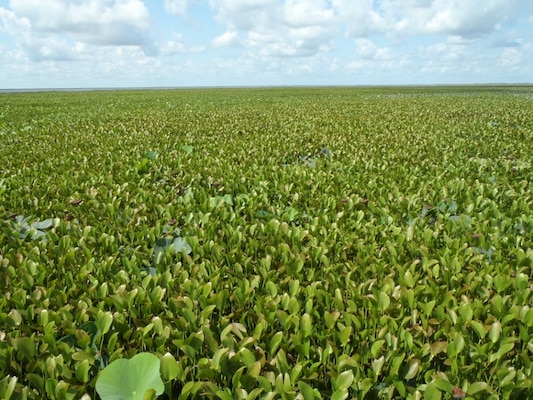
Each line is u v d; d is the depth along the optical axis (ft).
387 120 49.78
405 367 6.67
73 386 6.21
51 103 99.50
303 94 160.97
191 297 8.77
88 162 23.21
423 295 8.77
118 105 89.51
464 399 5.76
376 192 16.63
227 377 6.63
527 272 10.18
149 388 5.87
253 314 8.13
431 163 22.56
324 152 27.30
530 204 14.82
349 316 7.76
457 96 132.46
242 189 17.37
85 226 12.85
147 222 13.55
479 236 11.53
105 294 8.90
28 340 6.82
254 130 39.40
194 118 53.52
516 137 34.53
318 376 6.91
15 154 26.40
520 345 7.62
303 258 10.61
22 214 14.28
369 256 10.58
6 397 5.83
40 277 9.48
